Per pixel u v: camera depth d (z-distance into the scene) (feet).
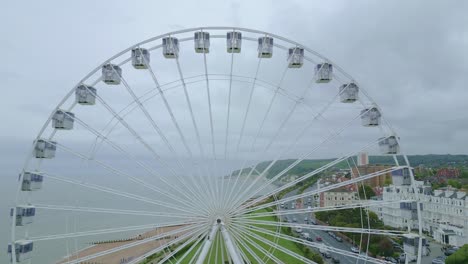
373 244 205.05
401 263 188.55
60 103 89.10
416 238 81.92
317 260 175.73
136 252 234.79
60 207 87.10
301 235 240.32
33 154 86.43
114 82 95.35
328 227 87.97
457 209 253.24
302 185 320.50
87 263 206.39
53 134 91.04
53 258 205.98
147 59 97.09
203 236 91.20
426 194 292.81
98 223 234.38
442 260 196.03
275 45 98.63
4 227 255.09
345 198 258.78
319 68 95.55
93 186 88.99
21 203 85.30
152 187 91.35
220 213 91.04
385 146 89.97
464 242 228.22
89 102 92.22
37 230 199.72
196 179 93.04
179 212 92.22
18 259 80.43
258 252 183.52
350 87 93.20
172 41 96.43
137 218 243.81
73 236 85.30
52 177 88.07
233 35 96.99
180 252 191.01
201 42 96.89
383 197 284.00
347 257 201.46
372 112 91.30
